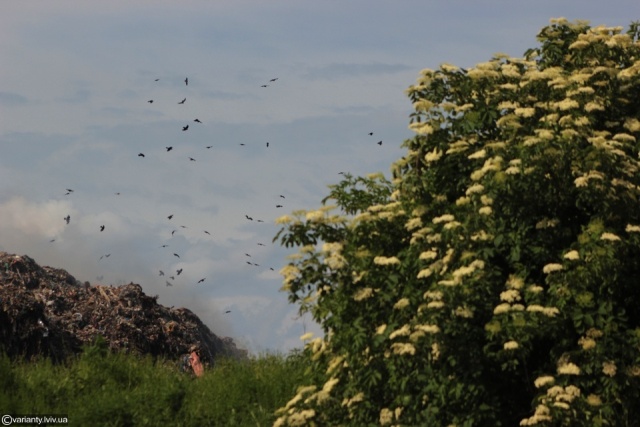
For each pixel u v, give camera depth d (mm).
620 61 21141
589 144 18984
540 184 18062
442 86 20406
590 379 17625
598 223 17844
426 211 19812
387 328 18422
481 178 18891
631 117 20156
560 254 18297
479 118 19797
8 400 22172
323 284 19375
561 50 21422
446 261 18391
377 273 19109
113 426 22016
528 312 17516
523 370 18578
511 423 18484
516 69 20719
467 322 17938
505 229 18484
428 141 19797
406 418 18641
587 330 17844
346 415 20000
